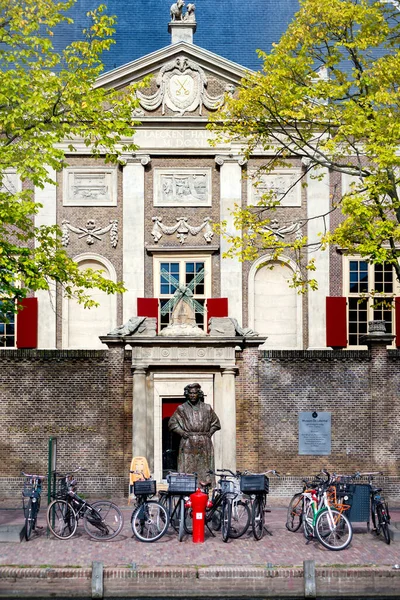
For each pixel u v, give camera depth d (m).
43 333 37.22
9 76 24.27
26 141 24.53
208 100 38.00
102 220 37.91
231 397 27.03
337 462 27.73
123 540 20.98
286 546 20.36
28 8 25.20
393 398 27.77
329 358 27.91
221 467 26.94
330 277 37.88
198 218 38.12
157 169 38.22
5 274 24.22
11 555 19.45
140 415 26.86
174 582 18.20
